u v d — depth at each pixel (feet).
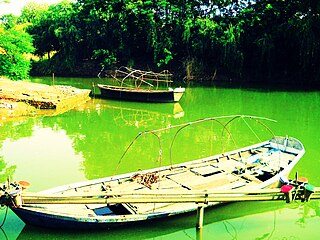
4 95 70.38
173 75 136.87
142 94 83.10
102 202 25.94
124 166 41.81
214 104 81.35
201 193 27.17
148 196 26.71
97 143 50.80
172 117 68.44
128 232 27.32
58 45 166.40
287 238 27.27
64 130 57.77
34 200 25.17
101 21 151.84
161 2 136.98
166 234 27.96
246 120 65.51
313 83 112.57
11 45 90.94
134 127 60.49
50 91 80.84
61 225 26.32
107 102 83.25
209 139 53.06
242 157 39.22
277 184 33.09
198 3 140.77
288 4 119.85
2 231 27.35
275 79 120.06
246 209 31.50
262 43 114.93
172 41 137.59
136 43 153.38
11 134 54.70
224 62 121.39
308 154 46.11
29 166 41.11
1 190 25.14
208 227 28.66
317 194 28.50
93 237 26.91
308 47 106.32
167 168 35.24
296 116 68.59
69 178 37.96
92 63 156.25
